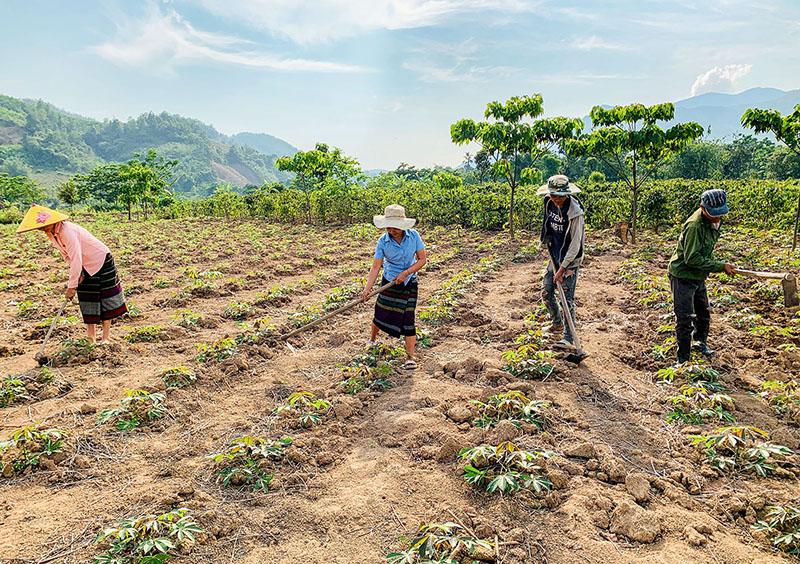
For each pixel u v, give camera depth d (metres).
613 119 16.12
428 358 6.57
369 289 6.27
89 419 5.02
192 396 5.49
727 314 7.68
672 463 4.08
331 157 34.62
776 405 4.85
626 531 3.34
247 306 9.15
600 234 18.19
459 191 23.75
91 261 6.68
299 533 3.46
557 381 5.59
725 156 62.78
